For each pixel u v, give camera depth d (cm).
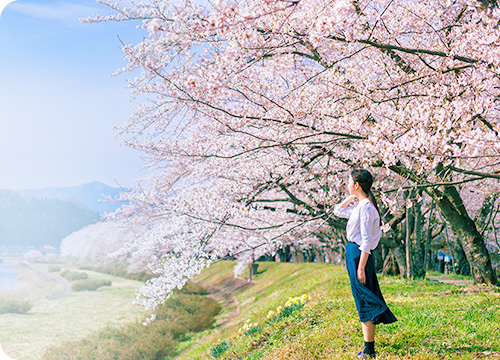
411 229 1605
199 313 2567
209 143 938
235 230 1102
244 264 3547
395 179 1127
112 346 1856
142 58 696
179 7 514
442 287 1116
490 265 1080
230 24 400
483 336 494
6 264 7994
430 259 3000
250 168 1030
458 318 580
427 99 654
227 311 2603
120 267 6300
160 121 933
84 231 7388
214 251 986
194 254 995
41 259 8369
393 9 812
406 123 606
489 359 420
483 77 593
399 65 824
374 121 845
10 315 2853
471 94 669
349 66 782
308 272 2484
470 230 1091
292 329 731
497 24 571
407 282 1295
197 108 763
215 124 881
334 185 1228
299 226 1001
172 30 592
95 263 6619
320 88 802
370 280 431
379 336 514
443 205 1090
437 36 755
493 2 497
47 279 5347
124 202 1242
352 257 438
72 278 5275
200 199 1012
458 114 511
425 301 777
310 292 1305
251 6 520
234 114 753
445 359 429
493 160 792
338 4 395
